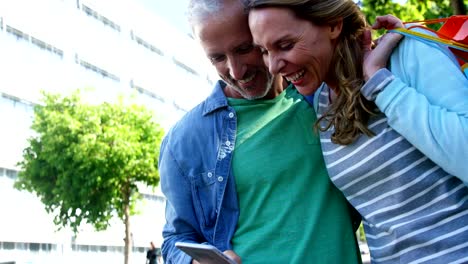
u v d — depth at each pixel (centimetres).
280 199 244
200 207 255
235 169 250
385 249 224
